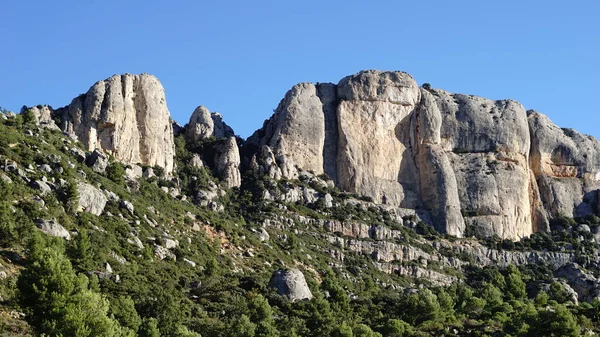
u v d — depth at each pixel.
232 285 133.88
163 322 114.00
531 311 132.88
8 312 99.25
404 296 142.00
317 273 155.62
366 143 184.75
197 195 167.75
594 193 196.12
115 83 170.12
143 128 170.00
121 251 132.25
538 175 195.75
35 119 164.00
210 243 150.88
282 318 126.62
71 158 153.00
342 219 171.38
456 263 172.75
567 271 170.75
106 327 94.69
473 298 144.50
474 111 194.50
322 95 190.88
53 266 102.38
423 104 190.25
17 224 121.00
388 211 178.50
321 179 180.38
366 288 151.25
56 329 93.38
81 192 139.25
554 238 186.25
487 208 184.00
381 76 190.25
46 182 138.12
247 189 175.00
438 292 150.62
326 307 129.38
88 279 110.81
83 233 124.31
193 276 136.50
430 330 132.62
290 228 166.88
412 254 169.75
